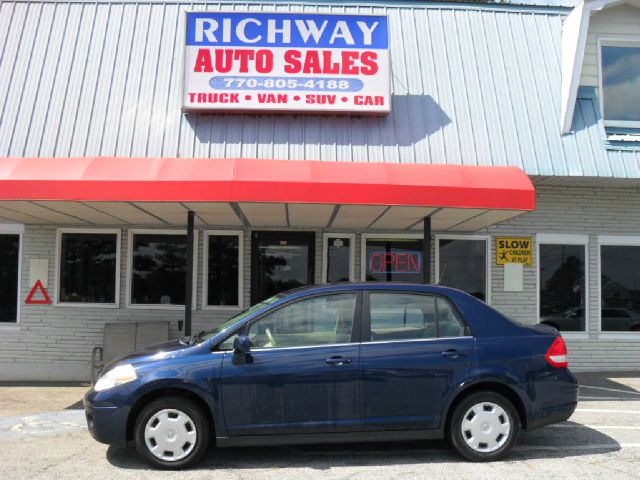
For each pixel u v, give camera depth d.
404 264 10.12
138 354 5.48
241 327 5.32
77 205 7.66
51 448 5.81
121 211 8.22
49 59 9.55
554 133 9.41
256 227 9.97
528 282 10.24
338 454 5.62
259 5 10.30
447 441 5.98
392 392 5.23
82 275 9.81
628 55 10.28
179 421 5.13
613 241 10.39
